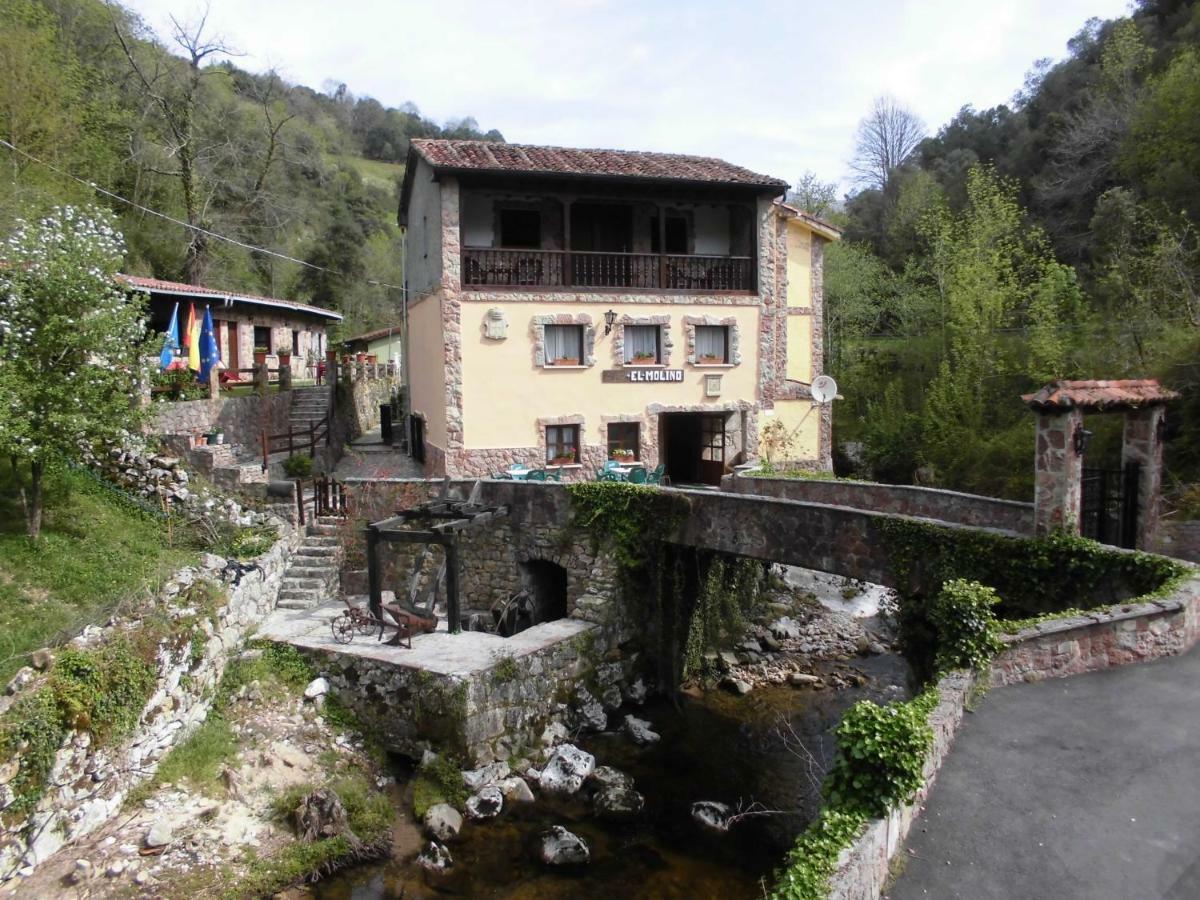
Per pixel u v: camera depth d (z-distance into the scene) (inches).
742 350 844.6
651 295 808.3
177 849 353.7
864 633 676.1
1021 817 225.9
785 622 682.2
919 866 207.5
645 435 819.4
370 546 535.8
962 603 310.0
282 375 872.3
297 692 484.4
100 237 480.4
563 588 677.3
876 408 1145.4
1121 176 1054.4
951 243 1071.6
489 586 637.9
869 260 1413.6
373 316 1761.8
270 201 1439.5
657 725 524.4
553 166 749.3
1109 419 641.6
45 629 387.5
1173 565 354.6
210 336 725.9
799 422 899.4
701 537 543.5
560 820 412.8
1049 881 199.6
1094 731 271.4
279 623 546.0
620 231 858.1
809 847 198.7
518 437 779.4
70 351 448.8
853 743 219.5
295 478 683.4
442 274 746.8
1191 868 201.5
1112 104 1155.3
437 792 426.0
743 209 863.7
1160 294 765.9
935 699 272.1
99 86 1132.5
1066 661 317.7
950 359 1034.1
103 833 352.5
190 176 1187.9
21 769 314.2
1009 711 287.1
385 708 471.2
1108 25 1469.0
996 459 813.2
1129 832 217.3
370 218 1914.4
